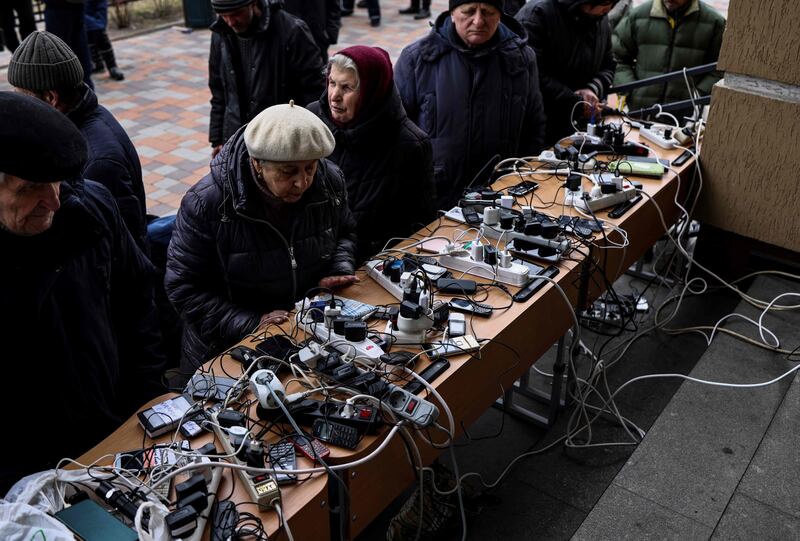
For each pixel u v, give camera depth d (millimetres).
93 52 7453
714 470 2676
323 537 2004
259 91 4125
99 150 2879
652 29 4805
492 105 3637
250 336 2498
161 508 1772
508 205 3236
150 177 5621
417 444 2293
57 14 5906
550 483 3088
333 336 2432
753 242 4035
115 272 2197
